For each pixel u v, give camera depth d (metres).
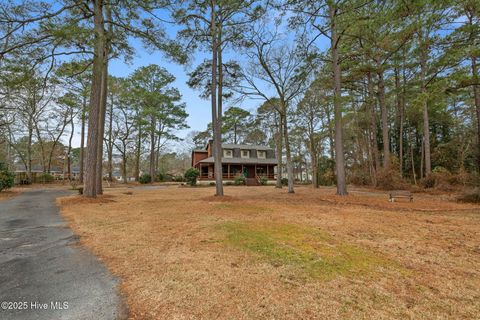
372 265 3.38
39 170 45.88
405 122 23.89
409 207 8.67
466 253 3.89
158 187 23.36
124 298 2.52
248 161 29.81
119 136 30.86
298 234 4.91
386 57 15.57
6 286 2.81
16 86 9.89
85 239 4.70
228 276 2.99
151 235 4.88
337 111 12.41
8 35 8.37
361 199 10.99
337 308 2.31
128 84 27.03
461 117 21.41
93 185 10.88
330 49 13.02
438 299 2.50
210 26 11.80
